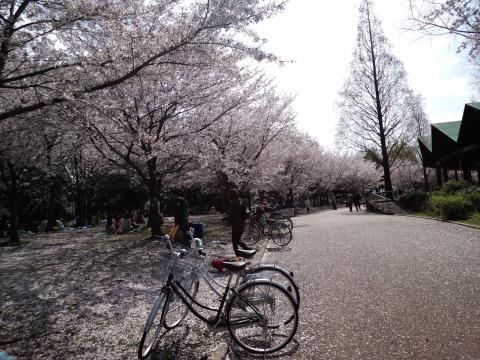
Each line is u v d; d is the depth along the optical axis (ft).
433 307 13.80
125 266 29.32
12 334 14.85
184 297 12.55
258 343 12.24
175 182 66.85
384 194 93.71
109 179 105.19
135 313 16.69
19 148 50.75
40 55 25.08
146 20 23.12
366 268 21.06
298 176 114.42
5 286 24.61
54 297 20.68
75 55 24.31
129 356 12.02
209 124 42.01
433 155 86.17
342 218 66.54
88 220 108.58
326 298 15.97
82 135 40.29
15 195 57.26
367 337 11.72
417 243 28.81
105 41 22.38
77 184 90.12
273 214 44.50
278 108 57.77
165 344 12.70
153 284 22.31
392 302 14.74
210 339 12.91
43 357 12.37
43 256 39.06
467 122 64.08
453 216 45.11
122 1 21.59
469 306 13.61
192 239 13.93
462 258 21.84
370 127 98.53
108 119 36.17
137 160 49.01
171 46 20.33
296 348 11.52
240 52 23.45
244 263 12.58
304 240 36.60
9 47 18.48
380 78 95.50
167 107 38.60
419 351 10.53
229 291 12.50
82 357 12.18
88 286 22.94
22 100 29.37
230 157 52.42
